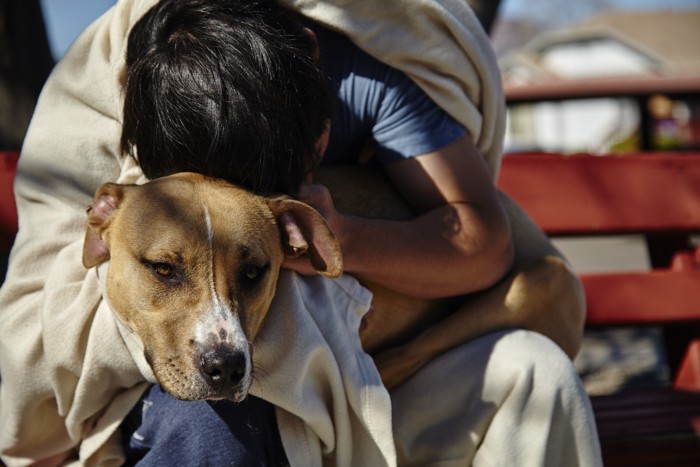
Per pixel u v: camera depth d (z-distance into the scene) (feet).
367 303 8.48
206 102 7.55
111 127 8.64
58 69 9.06
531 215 12.80
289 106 7.78
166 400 8.02
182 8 8.05
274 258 7.71
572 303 9.57
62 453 8.70
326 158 9.55
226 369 7.01
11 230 11.05
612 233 13.01
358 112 9.08
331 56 8.96
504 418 8.33
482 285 9.12
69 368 8.04
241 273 7.45
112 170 8.70
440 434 8.63
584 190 12.87
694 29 140.97
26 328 8.33
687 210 13.07
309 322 7.84
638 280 12.98
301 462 7.95
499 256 9.07
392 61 8.87
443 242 8.76
